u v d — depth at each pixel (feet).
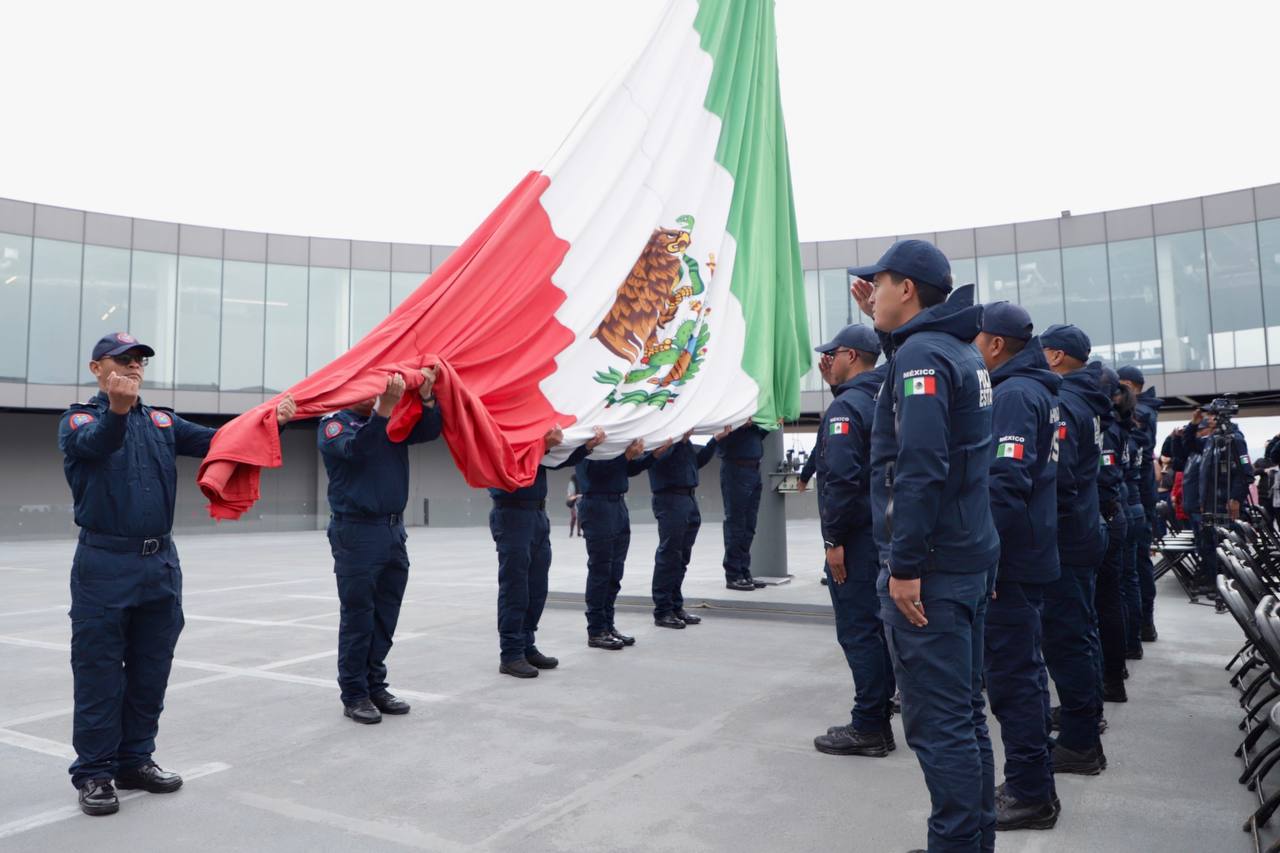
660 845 10.49
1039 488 11.13
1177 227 81.05
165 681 12.68
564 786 12.55
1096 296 84.12
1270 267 77.41
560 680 19.17
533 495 20.12
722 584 33.22
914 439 8.77
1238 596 11.60
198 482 12.90
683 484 26.07
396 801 12.01
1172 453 35.01
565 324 22.74
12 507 85.61
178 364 90.33
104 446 11.46
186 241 90.99
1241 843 10.32
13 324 82.28
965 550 9.01
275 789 12.51
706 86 29.55
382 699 16.52
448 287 20.48
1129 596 20.68
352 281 97.76
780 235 35.29
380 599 16.62
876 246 92.07
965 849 8.73
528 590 20.21
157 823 11.31
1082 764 12.83
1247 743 13.05
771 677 19.27
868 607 13.96
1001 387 11.59
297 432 100.94
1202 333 79.87
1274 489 36.45
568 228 23.43
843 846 10.43
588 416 22.36
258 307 94.12
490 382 20.34
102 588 11.85
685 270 28.02
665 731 15.26
